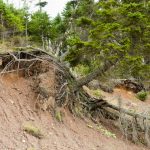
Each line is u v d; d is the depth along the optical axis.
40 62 15.51
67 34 23.77
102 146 14.87
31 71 15.38
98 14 15.36
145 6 15.07
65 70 16.41
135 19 14.59
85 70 19.73
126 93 27.73
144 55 15.23
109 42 15.16
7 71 14.47
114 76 16.97
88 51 15.47
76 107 16.53
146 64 15.13
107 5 15.52
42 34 31.61
